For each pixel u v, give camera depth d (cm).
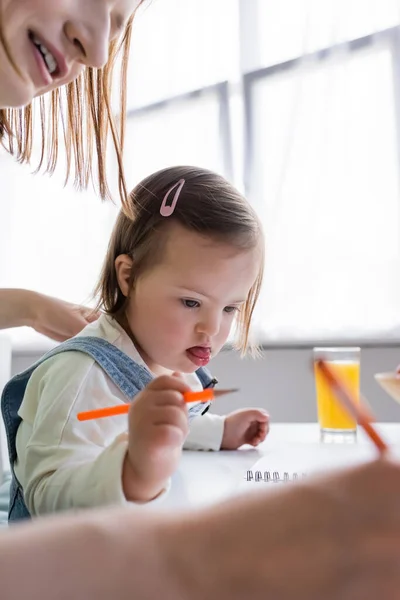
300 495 15
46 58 69
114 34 75
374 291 180
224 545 14
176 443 58
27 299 111
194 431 103
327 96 189
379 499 15
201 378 112
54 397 72
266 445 105
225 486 69
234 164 202
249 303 113
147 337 93
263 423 105
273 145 195
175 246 92
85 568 13
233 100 205
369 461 16
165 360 94
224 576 13
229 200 98
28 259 228
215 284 92
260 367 197
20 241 229
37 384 79
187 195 96
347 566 13
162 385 60
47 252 226
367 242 181
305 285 187
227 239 93
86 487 59
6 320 110
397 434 104
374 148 182
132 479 58
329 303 184
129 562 14
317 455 86
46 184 228
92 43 68
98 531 15
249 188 196
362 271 181
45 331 109
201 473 79
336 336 182
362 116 184
